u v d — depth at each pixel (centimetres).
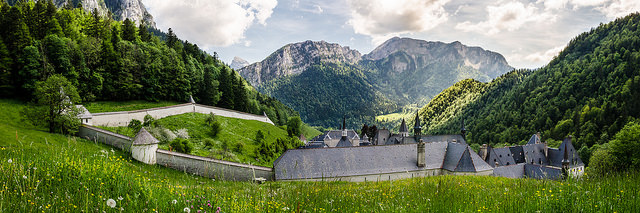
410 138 10919
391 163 6175
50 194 870
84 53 10362
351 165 5850
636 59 16350
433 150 6725
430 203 1099
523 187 1434
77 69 9788
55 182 981
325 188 1343
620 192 1012
